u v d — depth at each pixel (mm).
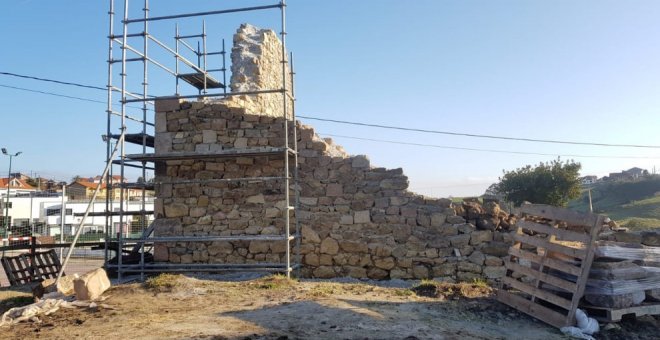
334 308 6492
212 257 10328
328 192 10273
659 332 6367
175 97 9805
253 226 10281
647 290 6504
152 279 8227
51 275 11109
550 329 6324
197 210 10391
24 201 34500
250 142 10344
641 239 9180
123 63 10148
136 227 23562
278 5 9586
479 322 6461
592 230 6215
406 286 9320
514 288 7512
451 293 7723
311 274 10164
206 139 10398
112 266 9953
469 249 9875
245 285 8125
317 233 10195
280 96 13539
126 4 10305
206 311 6441
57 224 28938
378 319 6082
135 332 5438
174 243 10430
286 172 9367
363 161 10305
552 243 6656
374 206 10180
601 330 6250
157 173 10555
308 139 10398
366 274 10031
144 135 10766
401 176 10188
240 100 10805
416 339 5371
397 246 10000
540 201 32469
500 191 34781
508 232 10031
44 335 5461
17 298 8211
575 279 6477
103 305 6812
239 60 11867
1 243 23094
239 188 10383
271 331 5461
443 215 10016
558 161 33281
